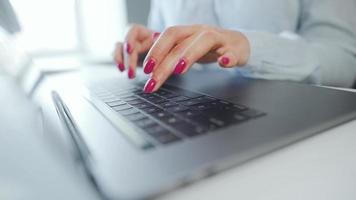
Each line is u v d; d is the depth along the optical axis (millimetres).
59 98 276
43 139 143
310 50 385
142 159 134
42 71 474
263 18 583
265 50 342
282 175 140
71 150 142
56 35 1247
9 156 120
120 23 1219
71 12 1273
